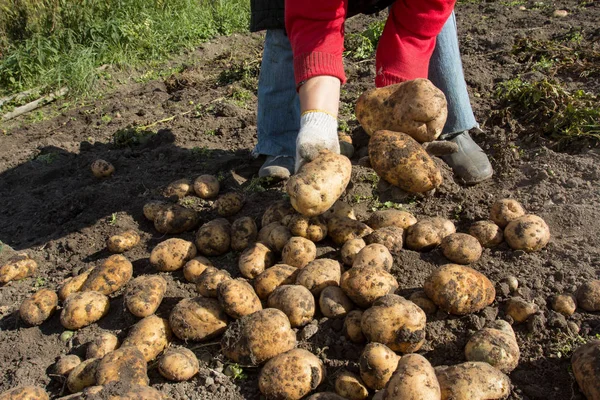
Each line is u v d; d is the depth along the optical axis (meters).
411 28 0.92
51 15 2.26
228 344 0.79
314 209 0.82
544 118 1.37
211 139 1.51
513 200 1.02
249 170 1.32
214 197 1.21
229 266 0.99
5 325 0.93
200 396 0.76
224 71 2.05
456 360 0.78
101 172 1.35
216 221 1.04
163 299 0.92
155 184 1.29
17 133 1.74
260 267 0.92
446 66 1.14
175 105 1.78
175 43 2.38
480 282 0.82
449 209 1.10
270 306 0.85
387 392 0.65
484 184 1.19
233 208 1.12
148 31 2.36
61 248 1.12
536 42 1.80
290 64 1.19
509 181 1.19
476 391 0.67
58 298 0.95
